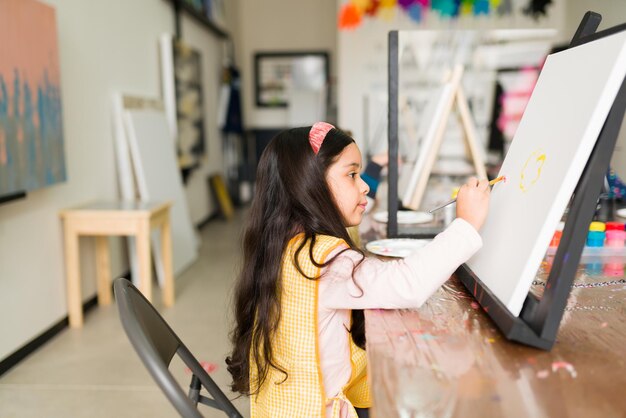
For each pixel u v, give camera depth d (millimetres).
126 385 2252
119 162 3604
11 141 2303
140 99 3904
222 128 6566
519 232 855
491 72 3580
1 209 2357
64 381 2285
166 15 4711
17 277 2473
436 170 2379
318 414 925
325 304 926
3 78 2244
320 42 7477
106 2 3500
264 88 7590
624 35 715
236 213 6641
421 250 907
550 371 715
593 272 1175
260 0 7465
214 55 6379
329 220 970
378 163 1963
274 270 956
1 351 2342
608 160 729
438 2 4629
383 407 633
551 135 857
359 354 1065
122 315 807
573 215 748
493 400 645
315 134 996
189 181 5375
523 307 823
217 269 4066
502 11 4578
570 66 883
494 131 3523
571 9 3377
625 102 715
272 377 977
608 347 785
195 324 2922
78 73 3105
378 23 4738
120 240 3654
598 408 625
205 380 1059
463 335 835
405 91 3936
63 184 2918
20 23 2375
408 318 909
